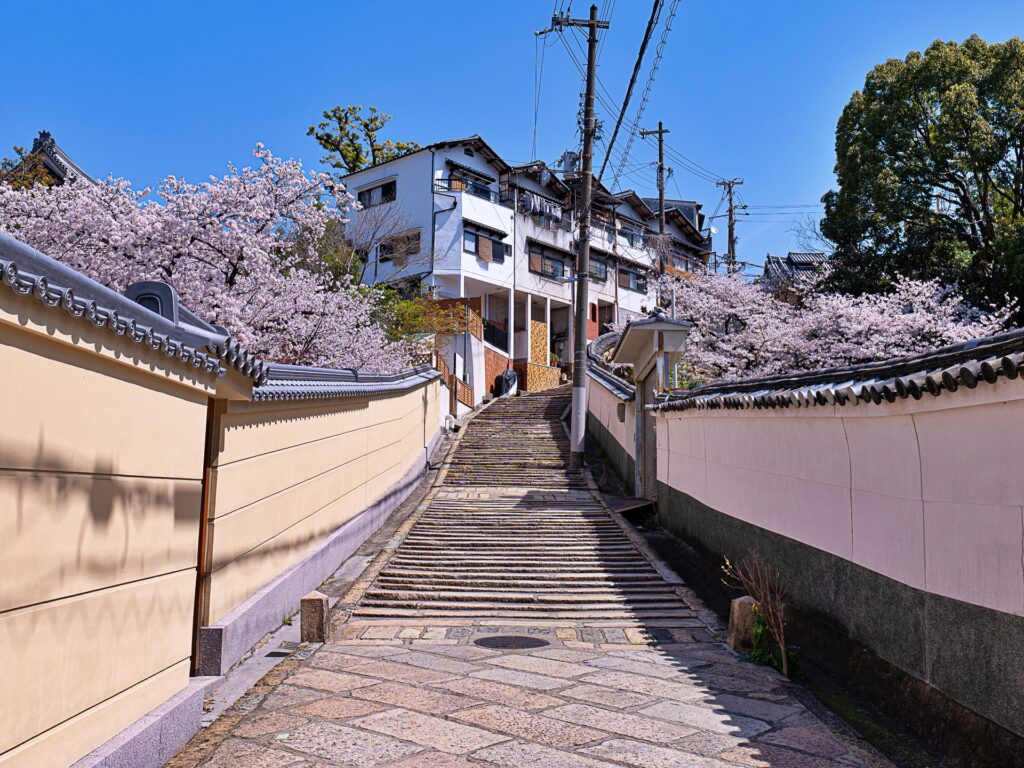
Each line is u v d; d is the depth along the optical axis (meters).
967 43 19.56
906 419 4.62
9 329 2.78
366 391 10.18
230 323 8.88
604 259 36.69
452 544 10.23
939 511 4.27
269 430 6.73
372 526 10.78
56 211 8.72
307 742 4.21
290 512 7.42
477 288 30.53
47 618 3.07
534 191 32.84
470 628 7.03
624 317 37.66
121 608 3.70
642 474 13.71
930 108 19.59
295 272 10.95
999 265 18.00
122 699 3.70
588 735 4.34
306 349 11.66
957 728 4.00
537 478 15.51
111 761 3.39
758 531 7.41
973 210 19.80
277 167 10.03
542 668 5.75
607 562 9.44
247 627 5.93
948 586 4.17
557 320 35.69
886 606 4.89
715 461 8.94
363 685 5.27
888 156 20.39
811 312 20.36
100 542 3.48
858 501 5.32
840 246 22.72
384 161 30.09
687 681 5.45
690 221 45.66
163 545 4.19
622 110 12.96
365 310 13.09
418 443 15.95
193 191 9.59
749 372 19.70
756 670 5.76
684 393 11.16
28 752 2.93
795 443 6.50
